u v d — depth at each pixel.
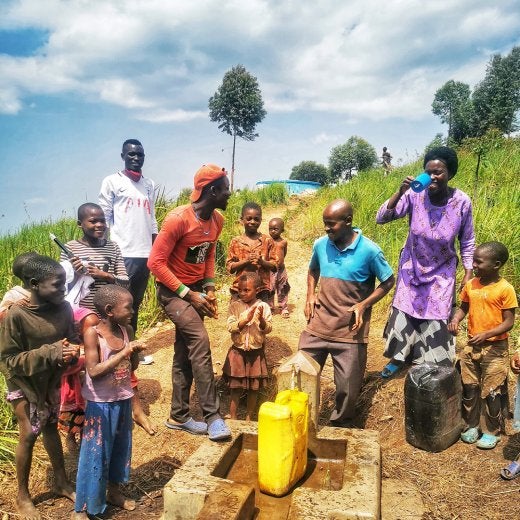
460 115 37.28
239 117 35.28
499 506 3.29
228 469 3.33
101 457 3.25
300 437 3.01
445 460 3.82
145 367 5.62
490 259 3.80
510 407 4.34
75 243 4.50
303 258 9.92
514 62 35.84
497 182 9.44
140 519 3.36
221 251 9.45
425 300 4.34
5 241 8.98
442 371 3.95
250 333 4.30
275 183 19.20
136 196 5.38
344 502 2.75
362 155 57.81
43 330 3.21
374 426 4.41
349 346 4.09
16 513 3.38
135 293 5.53
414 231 4.35
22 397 3.24
